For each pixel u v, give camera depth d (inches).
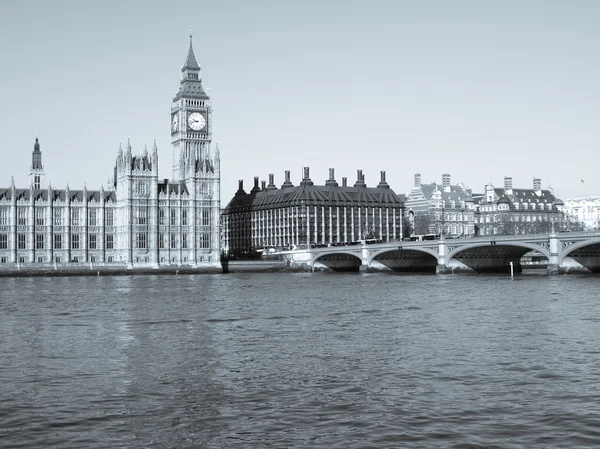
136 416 1695.4
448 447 1457.9
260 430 1582.2
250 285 6520.7
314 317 3523.6
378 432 1552.7
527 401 1774.1
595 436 1513.3
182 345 2664.9
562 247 6776.6
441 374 2074.3
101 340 2805.1
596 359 2256.4
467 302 4165.8
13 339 2842.0
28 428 1610.5
